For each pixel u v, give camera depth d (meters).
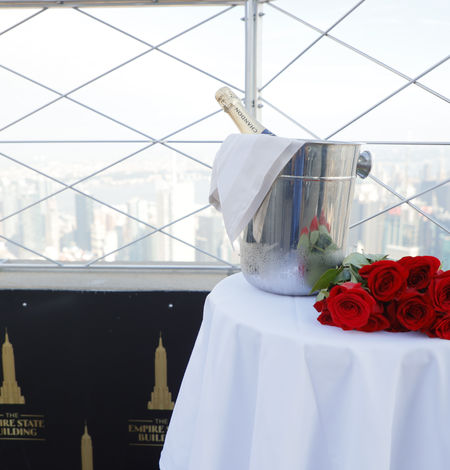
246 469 0.61
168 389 1.29
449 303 0.54
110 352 1.28
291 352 0.54
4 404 1.30
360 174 0.72
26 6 1.31
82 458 1.33
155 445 1.32
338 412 0.54
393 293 0.56
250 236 0.69
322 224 0.64
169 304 1.26
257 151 0.62
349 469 0.52
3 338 1.27
